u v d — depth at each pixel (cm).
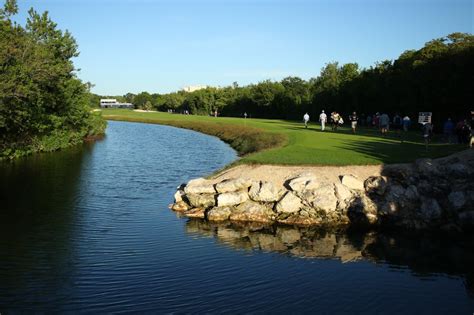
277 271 1738
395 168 2658
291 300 1488
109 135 7456
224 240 2092
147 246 1958
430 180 2608
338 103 8444
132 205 2625
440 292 1598
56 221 2262
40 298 1438
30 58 3844
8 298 1433
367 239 2184
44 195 2794
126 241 2011
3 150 4275
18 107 3831
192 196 2555
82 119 5909
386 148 3406
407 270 1797
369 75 7931
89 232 2112
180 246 1981
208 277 1652
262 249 1991
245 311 1398
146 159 4462
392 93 6738
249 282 1619
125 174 3584
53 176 3425
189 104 15075
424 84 5841
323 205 2431
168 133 7956
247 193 2534
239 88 14012
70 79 5422
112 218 2352
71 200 2691
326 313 1411
